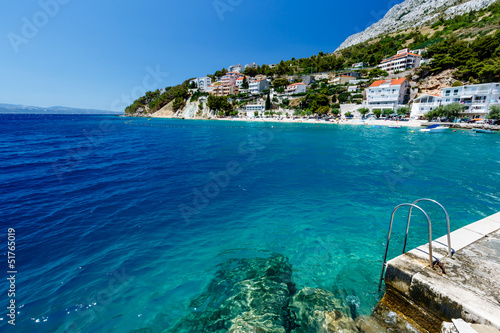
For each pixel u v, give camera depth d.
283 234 8.51
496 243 4.78
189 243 7.91
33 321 4.74
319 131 54.00
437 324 3.65
